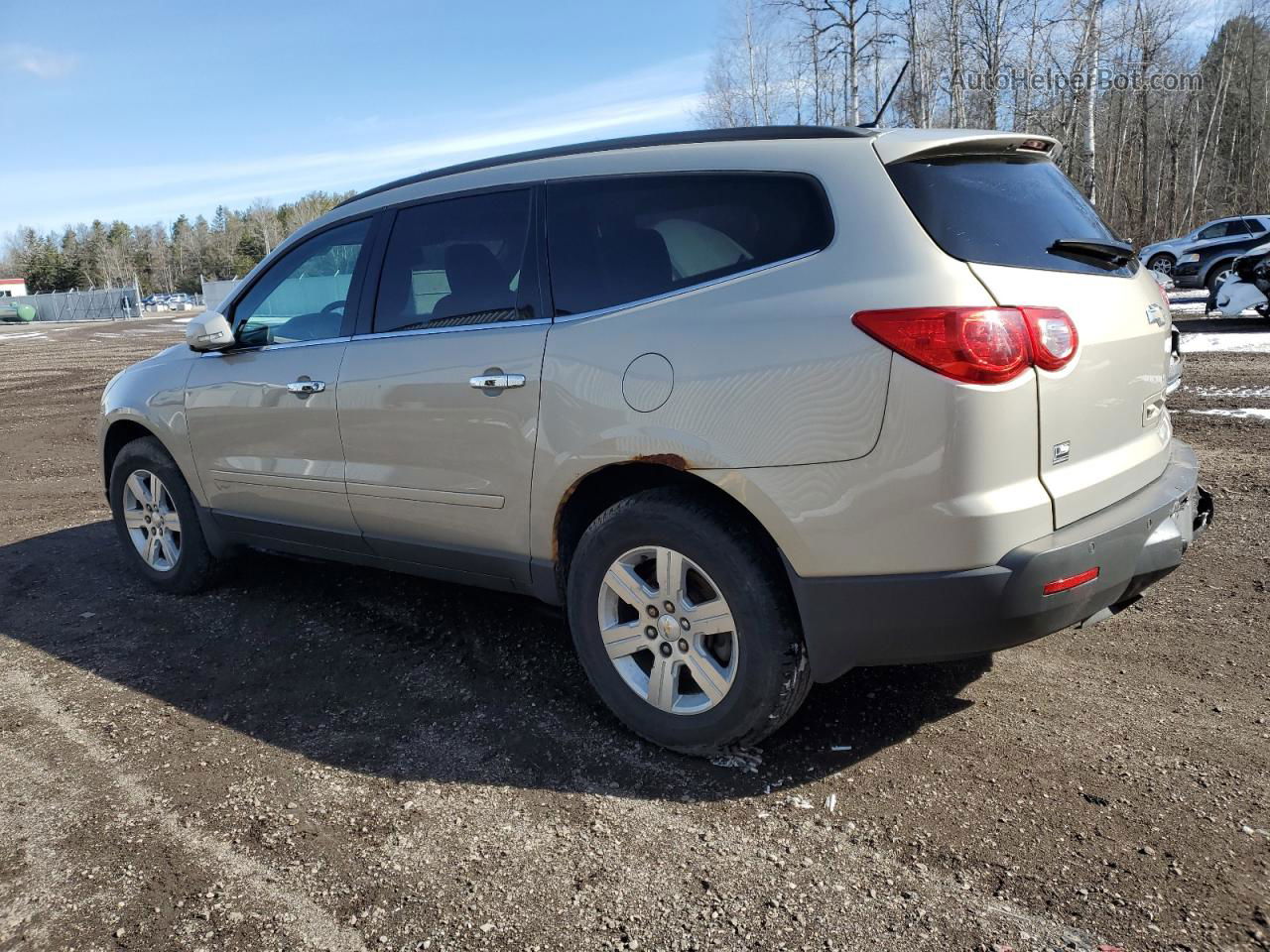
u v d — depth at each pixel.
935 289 2.42
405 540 3.63
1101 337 2.67
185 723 3.35
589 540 3.02
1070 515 2.56
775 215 2.75
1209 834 2.42
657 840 2.54
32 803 2.85
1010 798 2.63
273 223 135.50
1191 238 21.95
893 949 2.09
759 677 2.72
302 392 3.83
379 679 3.63
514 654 3.79
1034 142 3.00
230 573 4.79
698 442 2.71
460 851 2.52
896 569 2.50
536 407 3.07
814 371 2.52
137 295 73.31
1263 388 8.77
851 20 24.09
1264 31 44.91
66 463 9.24
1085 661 3.50
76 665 3.91
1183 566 4.45
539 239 3.20
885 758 2.89
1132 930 2.10
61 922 2.30
